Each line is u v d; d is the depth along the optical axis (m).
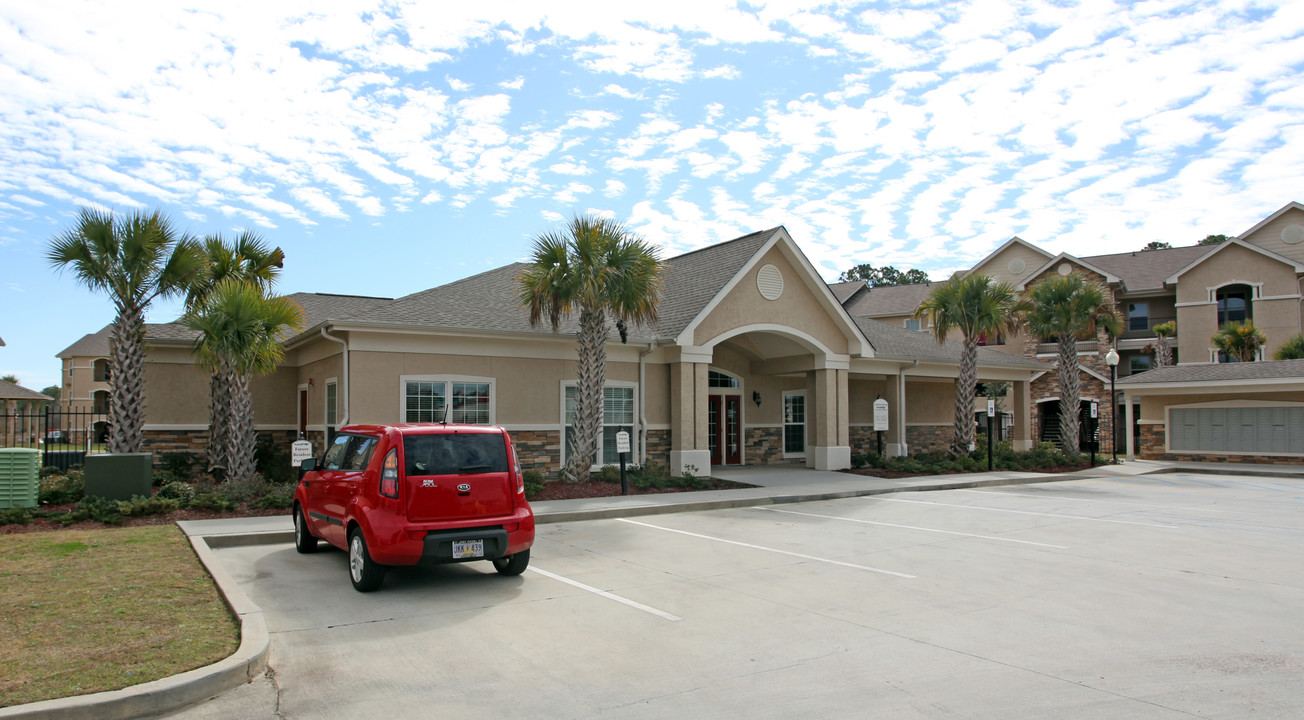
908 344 26.80
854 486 18.31
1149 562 10.02
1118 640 6.59
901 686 5.47
